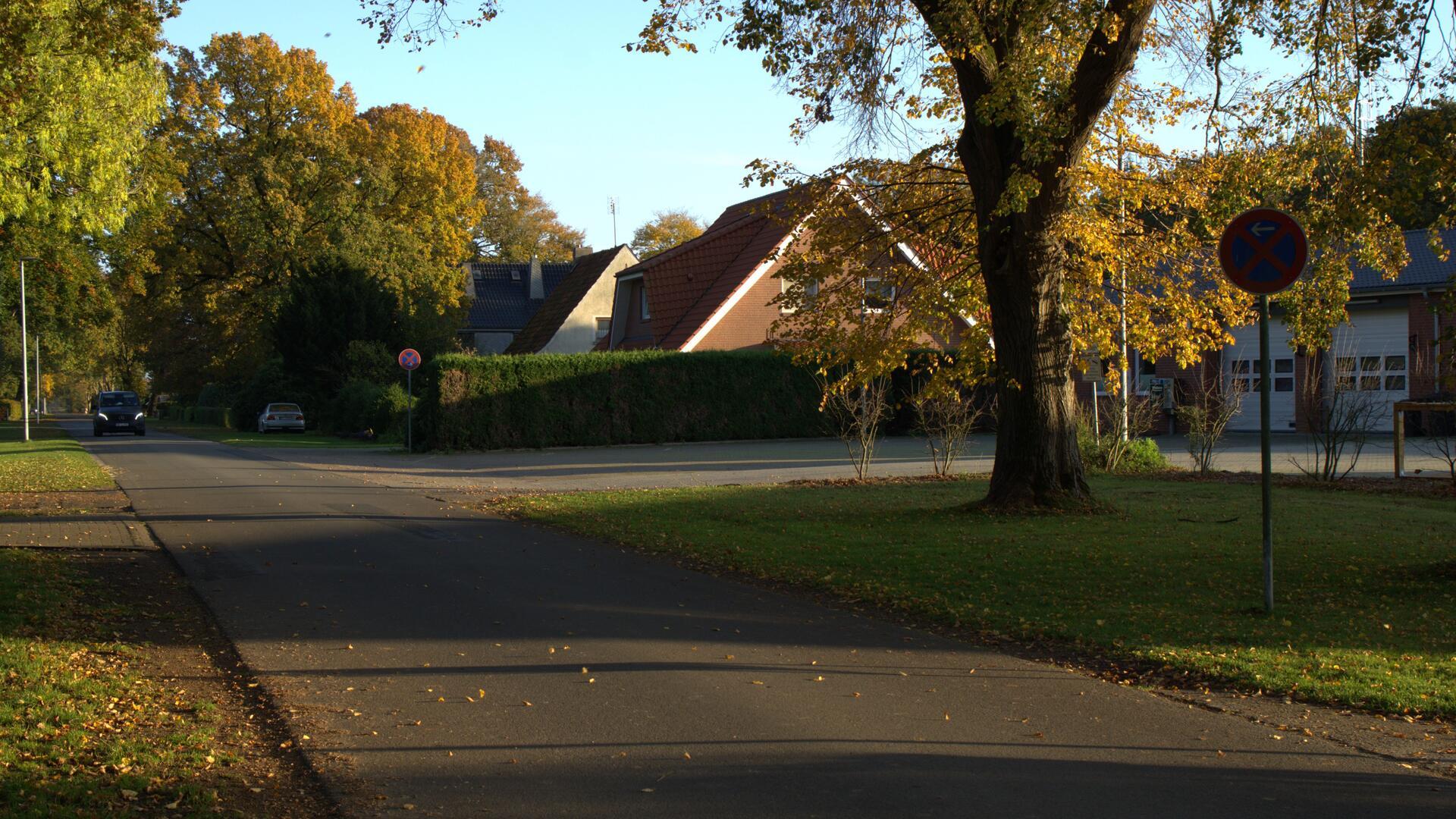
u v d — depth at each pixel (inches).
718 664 286.0
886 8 539.8
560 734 227.0
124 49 536.1
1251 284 340.8
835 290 646.5
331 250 1804.9
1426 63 403.5
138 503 674.8
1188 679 272.8
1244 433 1339.8
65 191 788.6
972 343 632.4
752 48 505.4
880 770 205.6
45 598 345.1
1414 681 260.7
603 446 1342.3
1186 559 435.8
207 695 253.9
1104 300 687.7
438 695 256.1
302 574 422.6
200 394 2974.9
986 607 354.9
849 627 334.0
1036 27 479.2
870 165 611.2
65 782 188.2
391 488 788.6
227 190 1939.0
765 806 187.0
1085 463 853.2
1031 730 231.5
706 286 1558.8
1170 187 661.9
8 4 512.1
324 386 1840.6
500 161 2940.5
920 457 1089.4
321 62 1995.6
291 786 196.1
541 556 472.4
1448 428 1168.8
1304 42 470.0
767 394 1433.3
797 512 614.5
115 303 1569.9
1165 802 189.2
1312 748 219.0
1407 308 1240.8
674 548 492.7
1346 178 450.0
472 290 2583.7
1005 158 546.9
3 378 3440.0
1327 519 550.6
